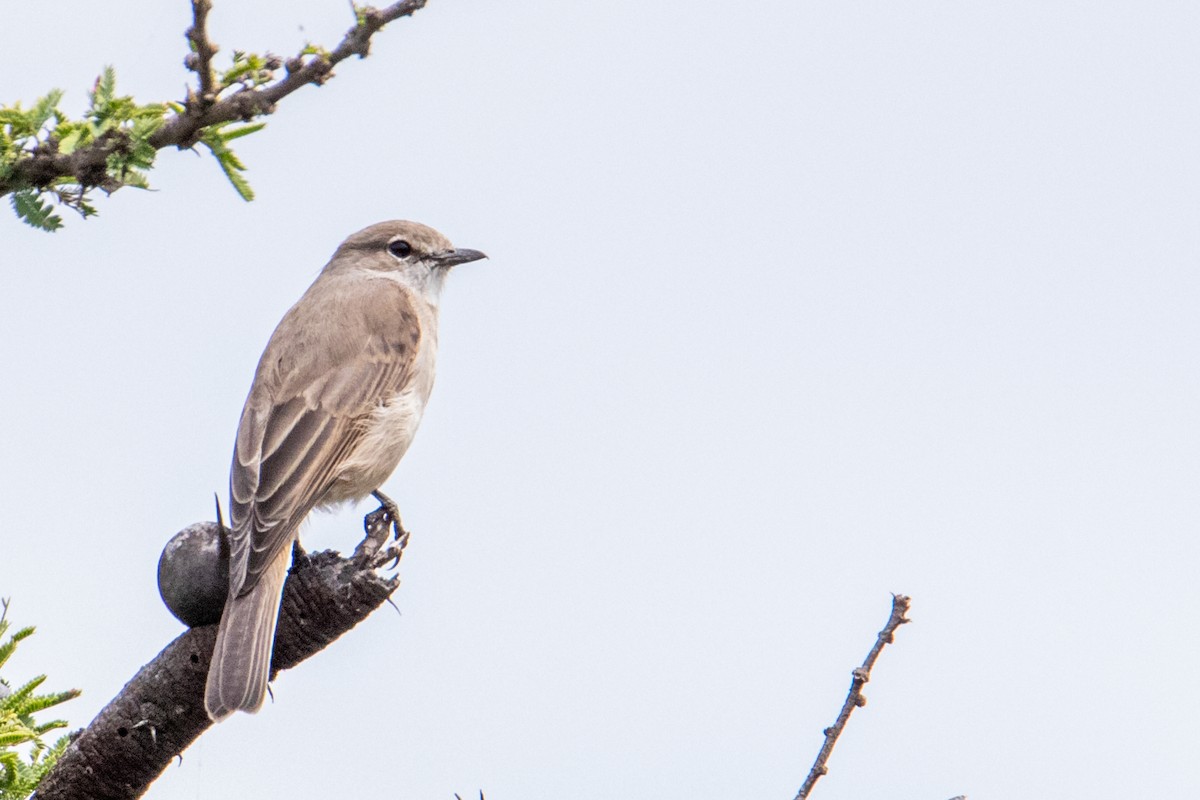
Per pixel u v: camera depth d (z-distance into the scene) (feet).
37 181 27.73
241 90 27.48
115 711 29.43
